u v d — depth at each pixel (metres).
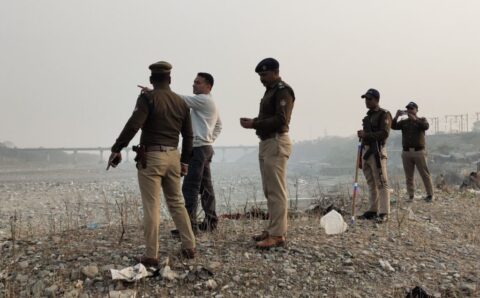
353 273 4.44
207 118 5.53
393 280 4.36
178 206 4.53
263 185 5.06
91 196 27.52
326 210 7.86
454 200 9.61
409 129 9.34
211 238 5.37
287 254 4.79
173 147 4.35
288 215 7.32
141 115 4.11
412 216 7.47
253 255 4.75
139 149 4.21
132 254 4.67
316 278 4.32
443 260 5.02
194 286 4.04
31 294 3.87
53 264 4.43
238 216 7.02
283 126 4.78
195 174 5.54
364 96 6.98
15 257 4.69
